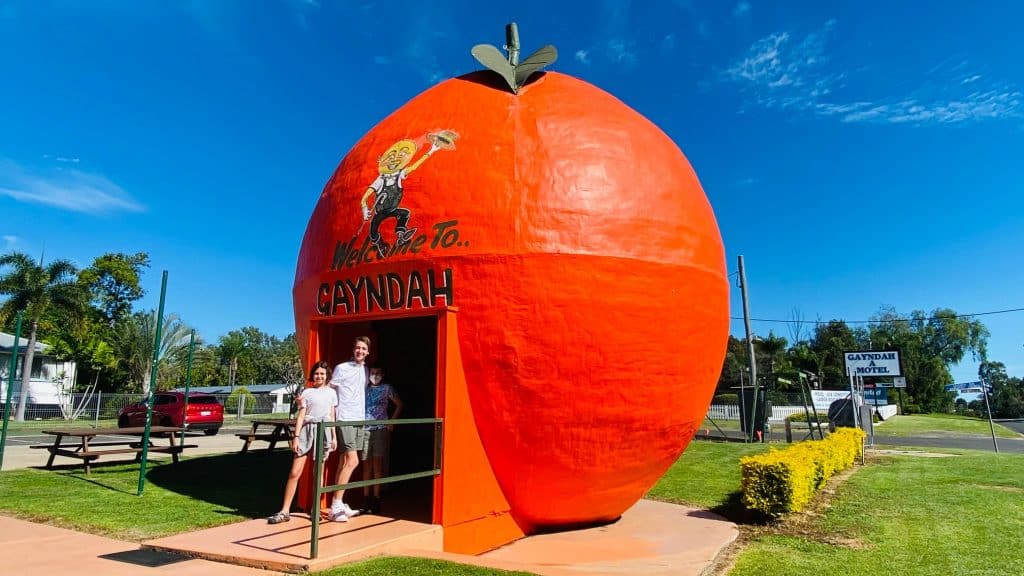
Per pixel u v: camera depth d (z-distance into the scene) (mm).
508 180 6262
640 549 6531
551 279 5984
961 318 70562
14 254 29922
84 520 6785
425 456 9648
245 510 7352
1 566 4938
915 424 34844
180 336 43719
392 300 6363
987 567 5895
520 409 6094
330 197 7391
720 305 7277
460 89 7277
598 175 6430
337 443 6223
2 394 33250
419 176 6547
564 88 7242
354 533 5535
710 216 7559
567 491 6570
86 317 34281
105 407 31938
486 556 5695
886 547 6660
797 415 30359
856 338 64812
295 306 7824
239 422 32781
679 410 6777
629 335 6168
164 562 4988
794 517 8172
